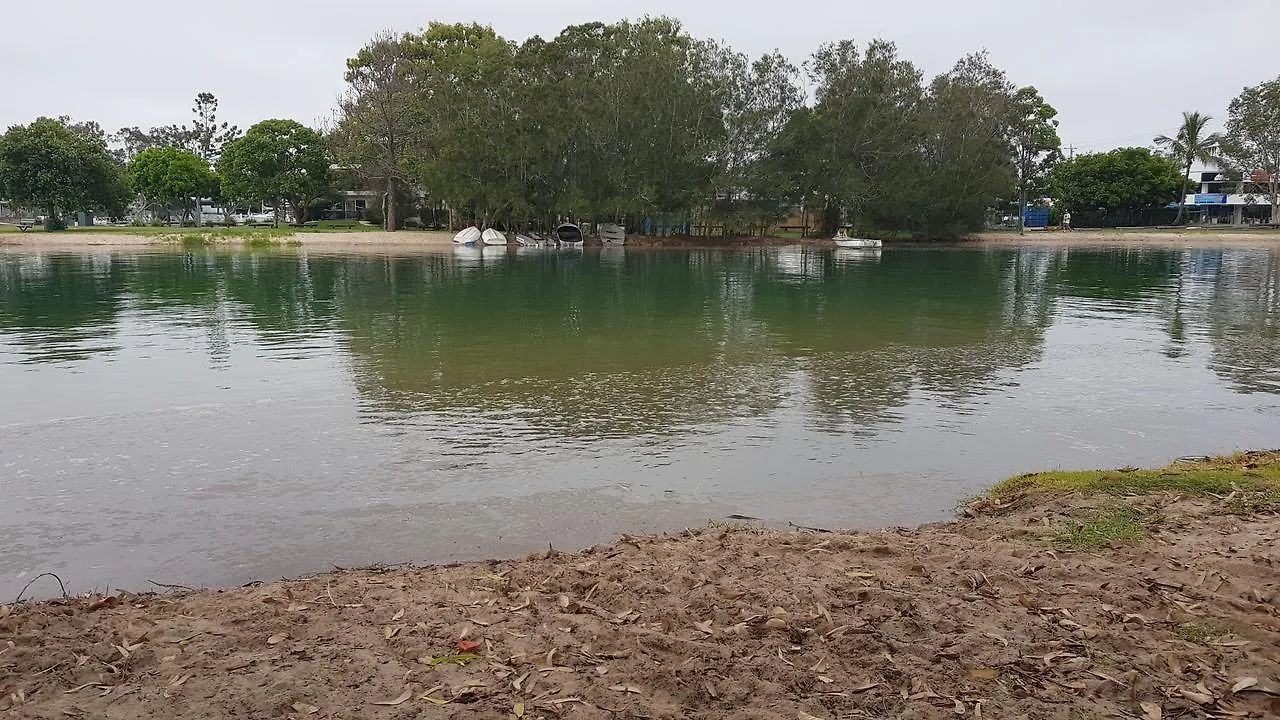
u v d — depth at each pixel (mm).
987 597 4309
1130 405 9883
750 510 6492
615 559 5074
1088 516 5660
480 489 6910
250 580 5195
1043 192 87375
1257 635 3768
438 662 3648
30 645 3867
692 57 55188
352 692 3383
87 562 5449
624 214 55062
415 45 63688
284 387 10672
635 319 17594
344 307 19562
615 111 53438
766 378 11391
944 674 3498
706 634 3928
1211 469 6820
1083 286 26406
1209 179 94875
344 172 72250
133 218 92812
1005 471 7449
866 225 61000
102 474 7230
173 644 3875
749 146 56719
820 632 3912
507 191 53219
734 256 45969
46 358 12617
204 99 118000
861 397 10266
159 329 15711
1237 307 20125
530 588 4590
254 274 29812
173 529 6027
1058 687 3371
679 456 7844
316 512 6375
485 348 13711
